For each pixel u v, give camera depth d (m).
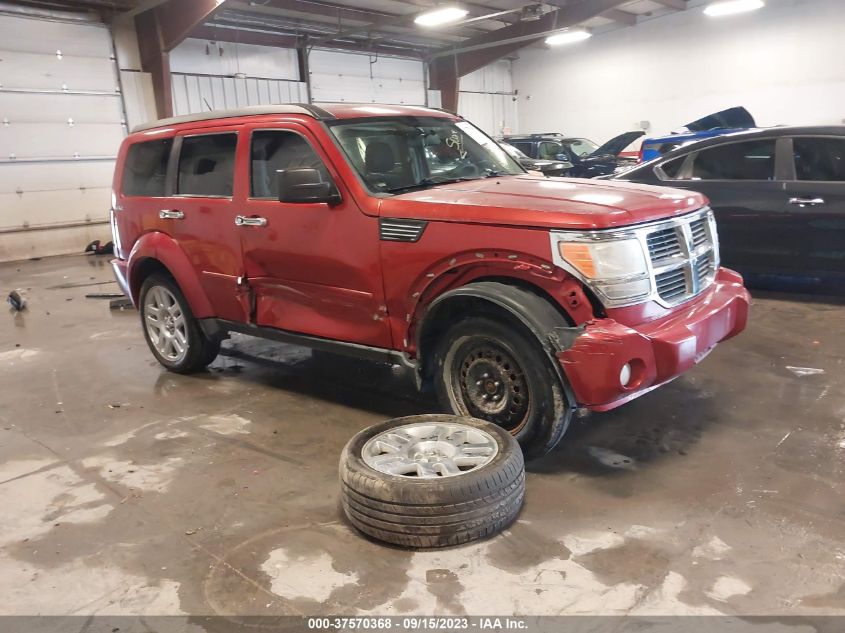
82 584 2.47
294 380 4.69
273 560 2.56
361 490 2.63
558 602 2.24
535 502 2.90
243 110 4.20
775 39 16.17
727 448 3.33
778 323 5.39
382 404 4.16
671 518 2.73
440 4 15.29
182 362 4.86
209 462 3.45
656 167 6.63
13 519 2.96
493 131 22.16
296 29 16.22
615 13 17.83
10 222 12.26
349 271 3.64
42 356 5.66
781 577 2.32
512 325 3.07
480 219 3.12
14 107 12.07
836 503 2.78
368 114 4.00
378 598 2.31
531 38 17.31
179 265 4.55
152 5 12.66
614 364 2.82
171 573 2.51
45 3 12.24
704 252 3.51
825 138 5.65
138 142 4.95
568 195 3.29
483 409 3.29
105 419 4.13
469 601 2.27
